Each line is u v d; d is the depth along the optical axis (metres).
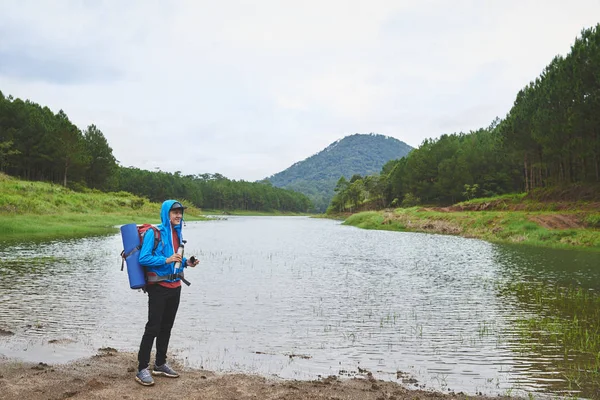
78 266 15.70
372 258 20.39
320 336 7.75
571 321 8.91
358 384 5.38
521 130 49.09
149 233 4.88
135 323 8.30
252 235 39.06
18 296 10.59
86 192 79.69
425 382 5.62
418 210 57.06
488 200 52.94
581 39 41.88
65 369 5.43
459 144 94.12
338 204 147.25
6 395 4.36
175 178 149.62
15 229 30.34
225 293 11.66
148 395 4.52
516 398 5.10
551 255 21.67
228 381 5.14
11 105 75.69
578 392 5.30
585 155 39.38
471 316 9.31
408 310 9.88
